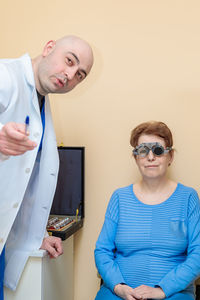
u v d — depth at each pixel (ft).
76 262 6.07
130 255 4.72
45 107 4.75
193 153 5.62
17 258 4.56
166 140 4.78
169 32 5.65
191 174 5.64
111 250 4.91
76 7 5.98
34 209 4.74
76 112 6.02
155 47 5.71
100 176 5.95
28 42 6.18
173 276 4.30
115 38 5.84
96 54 5.90
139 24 5.75
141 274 4.50
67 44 4.17
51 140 4.79
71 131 6.04
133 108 5.81
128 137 5.84
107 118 5.91
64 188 5.88
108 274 4.54
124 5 5.79
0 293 4.44
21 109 4.11
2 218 4.13
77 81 4.36
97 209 5.97
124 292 4.25
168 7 5.65
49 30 6.09
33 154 4.19
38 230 4.71
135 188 5.00
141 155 4.72
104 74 5.89
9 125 3.02
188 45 5.60
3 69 3.93
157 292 4.22
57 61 4.14
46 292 4.75
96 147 5.96
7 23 6.24
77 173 5.83
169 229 4.61
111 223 4.94
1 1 6.25
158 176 4.72
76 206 5.85
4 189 4.08
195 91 5.59
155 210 4.71
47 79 4.20
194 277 4.33
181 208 4.69
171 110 5.68
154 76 5.72
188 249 4.59
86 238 6.01
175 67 5.65
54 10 6.06
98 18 5.89
